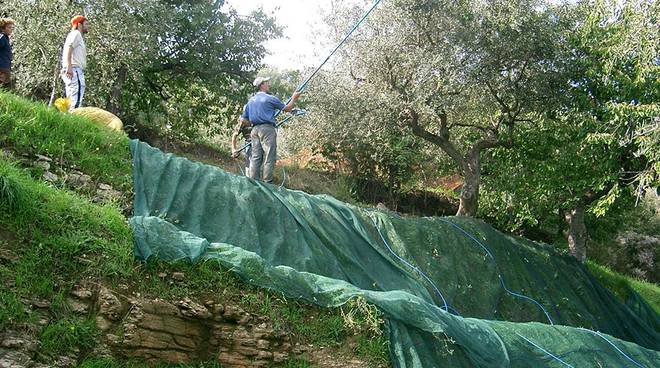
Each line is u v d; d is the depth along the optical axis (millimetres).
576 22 14469
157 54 15664
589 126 14148
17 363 5613
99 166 8805
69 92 10242
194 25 16312
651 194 23609
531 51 14102
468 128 16281
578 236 15750
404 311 7469
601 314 13047
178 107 17219
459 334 7539
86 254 6688
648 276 23125
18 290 6078
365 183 18234
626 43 12125
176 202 8867
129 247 6953
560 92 14641
